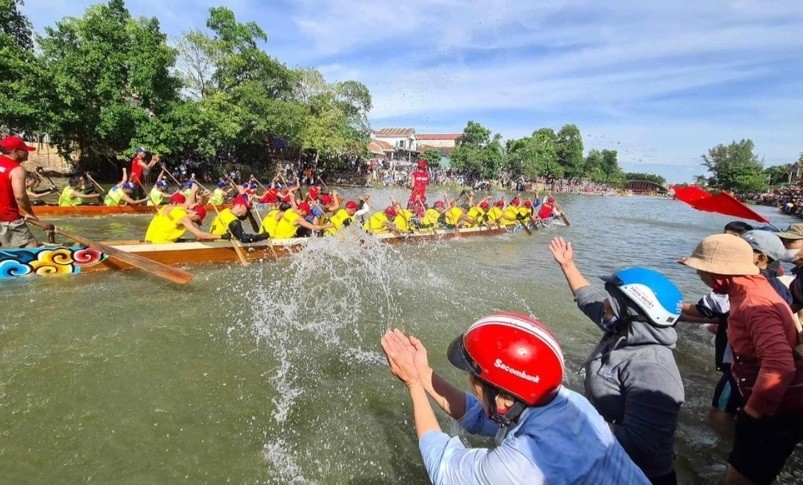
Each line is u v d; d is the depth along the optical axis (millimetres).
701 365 4906
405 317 5883
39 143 24844
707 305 3660
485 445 3115
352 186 39062
